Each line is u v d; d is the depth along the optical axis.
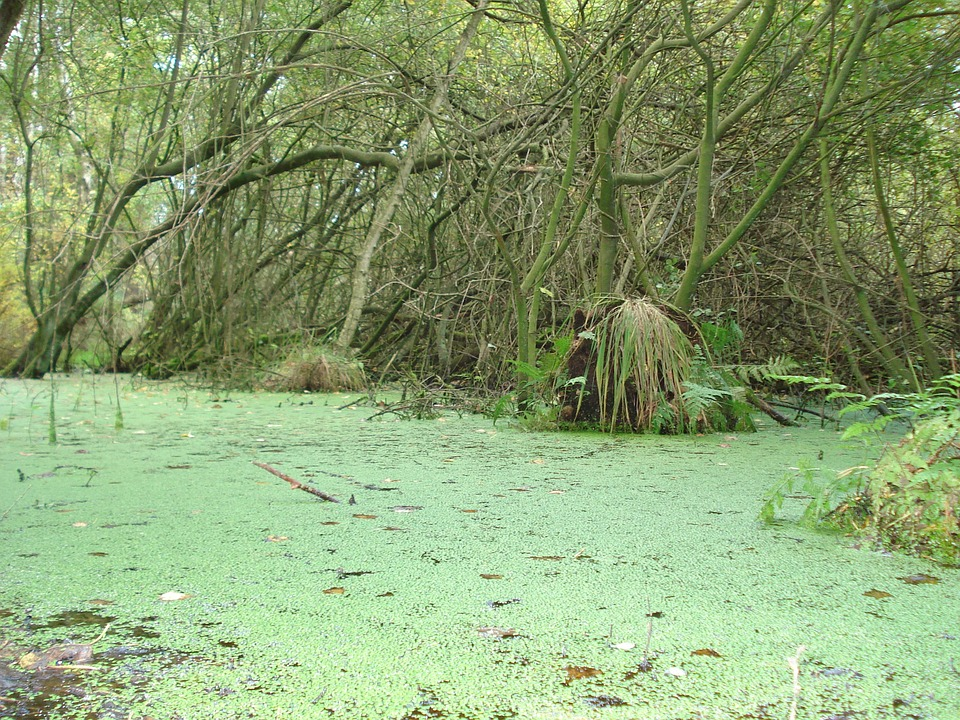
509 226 7.93
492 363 7.31
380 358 9.77
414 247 10.00
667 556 2.30
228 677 1.50
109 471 3.62
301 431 5.22
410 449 4.41
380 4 8.23
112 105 9.47
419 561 2.24
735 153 6.88
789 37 5.80
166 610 1.84
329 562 2.22
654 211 6.61
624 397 5.18
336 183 10.53
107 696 1.43
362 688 1.46
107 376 10.68
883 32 5.52
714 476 3.58
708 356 5.38
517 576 2.11
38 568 2.14
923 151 6.49
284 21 8.79
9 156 11.80
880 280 6.82
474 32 7.39
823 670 1.54
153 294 9.54
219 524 2.64
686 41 5.35
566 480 3.48
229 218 9.51
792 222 7.00
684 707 1.40
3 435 4.88
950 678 1.51
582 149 6.71
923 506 2.40
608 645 1.65
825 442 4.71
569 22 7.44
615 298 5.48
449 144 8.56
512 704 1.40
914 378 5.47
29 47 9.84
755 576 2.12
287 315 10.82
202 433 5.06
